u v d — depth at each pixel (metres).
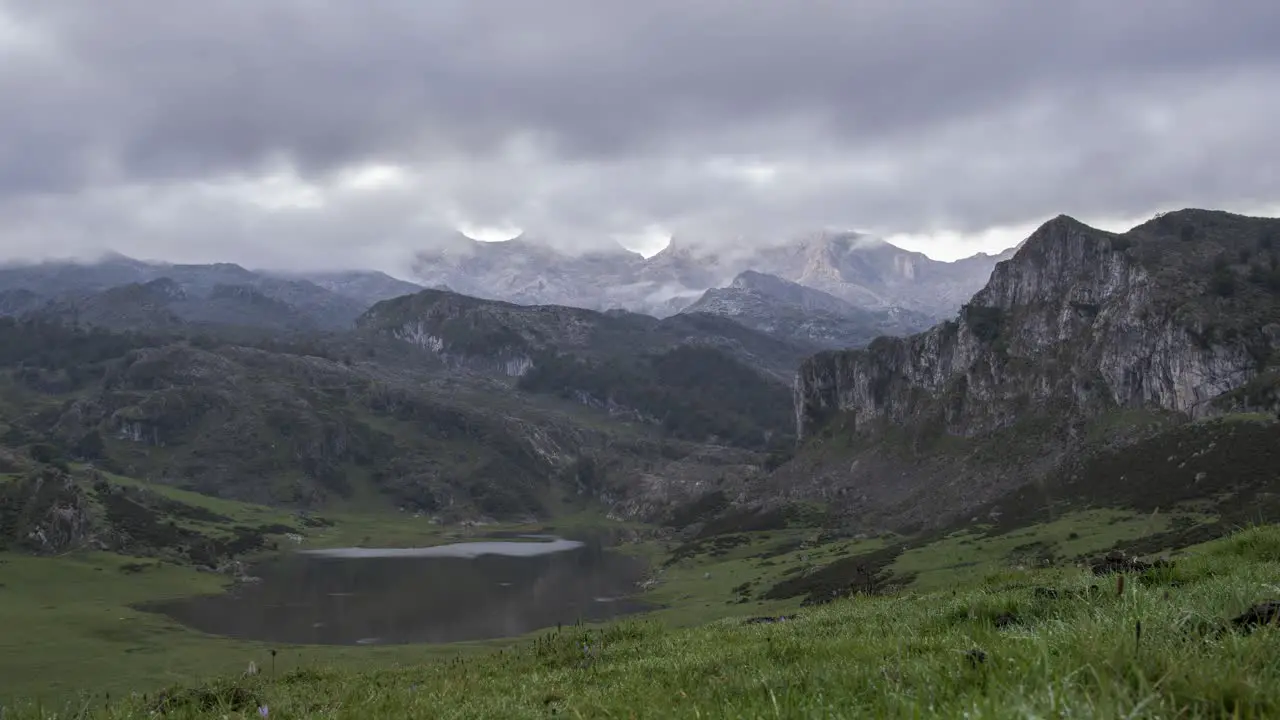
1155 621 9.96
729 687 11.38
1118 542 122.56
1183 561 20.86
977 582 27.77
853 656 14.10
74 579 187.62
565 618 155.88
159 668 91.25
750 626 25.27
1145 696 6.66
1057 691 6.68
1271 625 8.88
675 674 15.12
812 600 130.00
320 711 15.66
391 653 102.56
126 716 16.48
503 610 169.12
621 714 10.79
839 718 7.86
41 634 118.88
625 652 21.69
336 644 128.00
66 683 81.81
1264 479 151.50
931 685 8.44
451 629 145.25
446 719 13.18
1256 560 20.16
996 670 8.55
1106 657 7.88
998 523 196.88
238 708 18.09
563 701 14.02
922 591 30.70
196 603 176.25
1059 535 144.12
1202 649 8.41
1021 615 15.99
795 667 12.70
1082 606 14.19
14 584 173.62
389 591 199.62
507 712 13.31
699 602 165.50
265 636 136.62
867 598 30.89
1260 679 6.96
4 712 16.00
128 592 182.38
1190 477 170.12
